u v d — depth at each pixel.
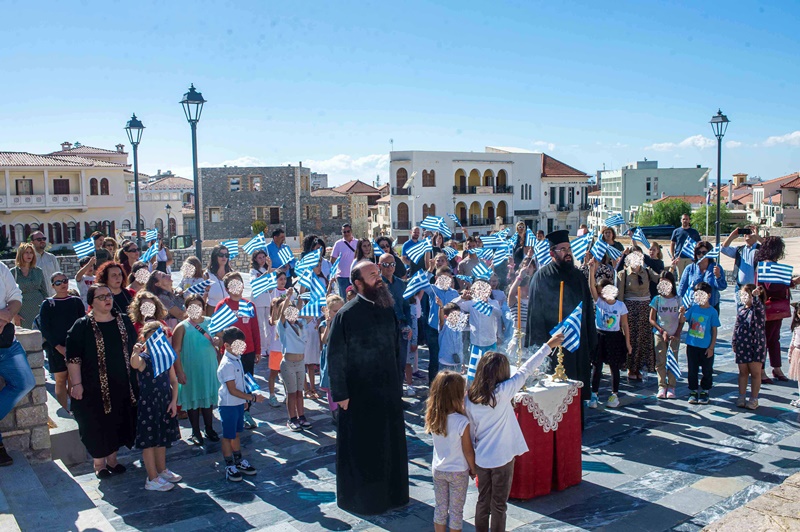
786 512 4.27
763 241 9.82
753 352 8.57
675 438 7.68
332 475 6.89
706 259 10.83
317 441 7.93
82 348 6.71
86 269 11.34
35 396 6.87
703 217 70.62
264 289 9.15
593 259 9.08
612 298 8.70
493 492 5.13
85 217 52.56
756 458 7.03
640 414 8.60
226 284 8.41
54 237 51.09
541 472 6.13
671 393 9.27
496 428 5.13
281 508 6.09
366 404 5.95
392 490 6.02
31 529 5.30
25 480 6.16
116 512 6.04
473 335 8.98
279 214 72.56
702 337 8.87
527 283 10.52
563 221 79.44
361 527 5.70
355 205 78.75
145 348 6.57
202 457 7.48
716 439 7.62
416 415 8.84
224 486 6.63
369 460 5.91
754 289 8.58
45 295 10.25
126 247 10.84
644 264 10.20
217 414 9.33
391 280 9.52
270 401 9.39
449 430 5.13
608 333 8.82
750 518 4.21
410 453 7.48
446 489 5.24
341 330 5.93
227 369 6.83
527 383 6.48
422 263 13.68
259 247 12.18
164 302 8.52
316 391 10.07
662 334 9.20
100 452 6.73
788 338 13.13
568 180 79.25
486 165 73.69
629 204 95.06
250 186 72.12
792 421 8.21
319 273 11.84
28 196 49.03
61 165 50.44
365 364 5.94
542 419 6.11
